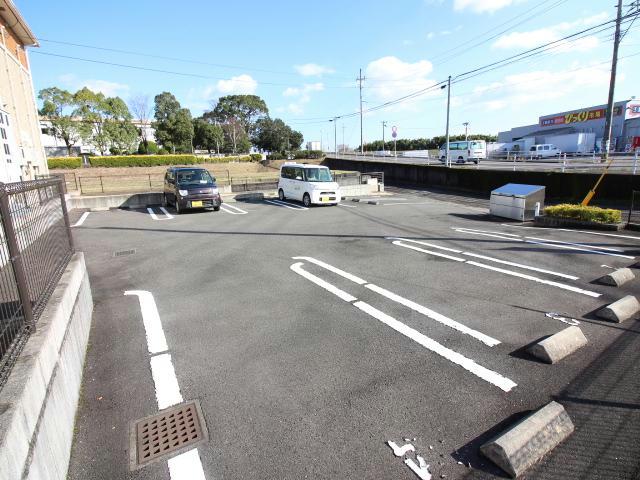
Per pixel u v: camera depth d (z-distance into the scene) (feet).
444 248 24.84
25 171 46.06
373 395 9.51
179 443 8.04
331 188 49.21
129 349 12.12
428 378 10.19
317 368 10.79
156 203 51.88
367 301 15.76
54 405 7.49
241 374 10.58
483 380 10.05
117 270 21.21
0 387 6.09
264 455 7.66
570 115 131.85
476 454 7.57
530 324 13.25
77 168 108.37
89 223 37.60
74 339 10.46
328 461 7.47
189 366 11.03
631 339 12.01
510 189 38.52
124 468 7.42
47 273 10.94
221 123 231.50
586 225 31.35
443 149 115.34
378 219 38.29
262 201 56.29
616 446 7.75
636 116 111.24
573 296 15.78
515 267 20.08
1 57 40.16
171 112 191.62
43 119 127.44
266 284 18.29
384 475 7.11
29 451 5.87
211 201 43.93
